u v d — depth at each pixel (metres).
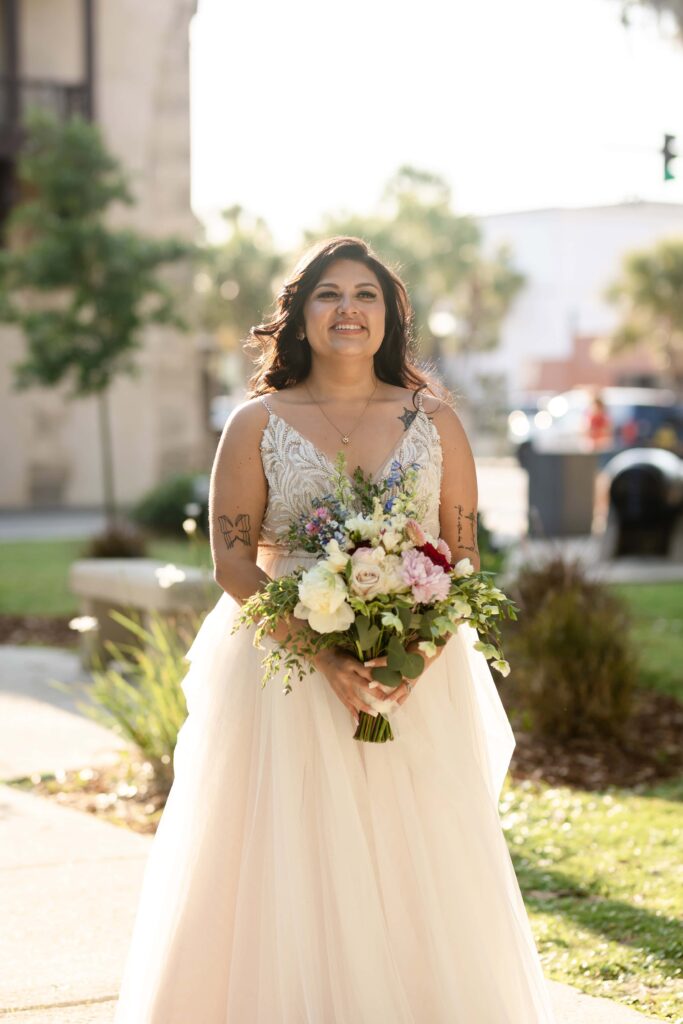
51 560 15.41
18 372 19.20
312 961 3.03
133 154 24.69
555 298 62.75
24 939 4.34
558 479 17.53
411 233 48.56
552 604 7.38
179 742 3.37
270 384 3.49
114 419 24.84
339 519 3.16
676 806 5.98
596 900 4.71
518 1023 3.08
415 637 3.12
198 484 18.05
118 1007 3.28
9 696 8.30
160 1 24.62
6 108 23.44
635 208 62.53
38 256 18.84
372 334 3.31
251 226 43.22
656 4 14.82
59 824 5.64
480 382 47.78
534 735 7.07
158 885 3.26
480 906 3.11
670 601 11.91
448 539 3.41
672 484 14.77
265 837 3.16
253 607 3.08
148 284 19.08
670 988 3.92
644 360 61.88
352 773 3.14
